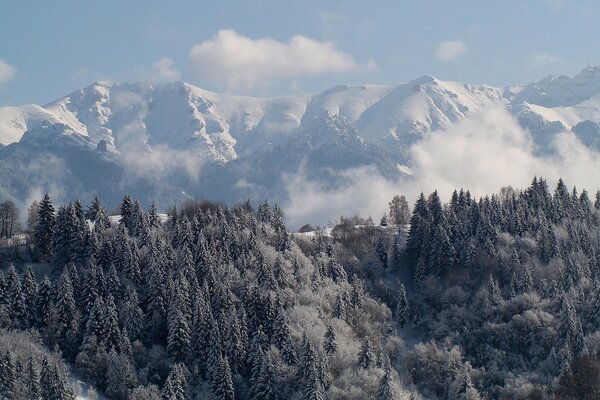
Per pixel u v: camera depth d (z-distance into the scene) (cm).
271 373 15112
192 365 15812
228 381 14800
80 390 14325
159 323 16812
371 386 14950
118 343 15638
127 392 14438
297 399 14562
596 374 15338
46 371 13325
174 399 13950
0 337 14638
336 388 14762
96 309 15875
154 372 15450
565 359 16600
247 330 16675
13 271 16262
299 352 16012
